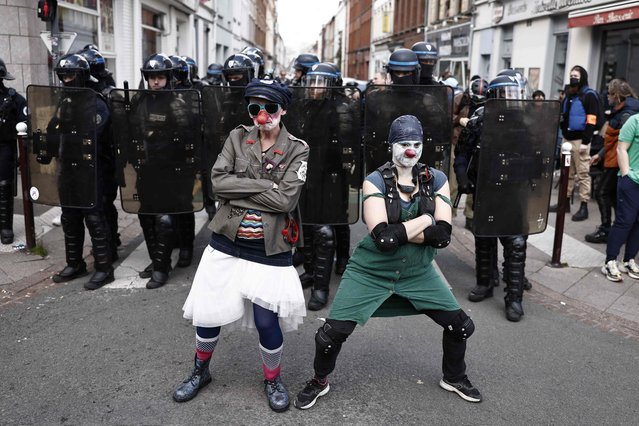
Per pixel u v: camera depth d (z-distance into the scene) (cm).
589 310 497
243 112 512
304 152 323
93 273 544
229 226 314
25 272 553
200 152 521
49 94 491
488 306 503
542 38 1512
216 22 2895
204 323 319
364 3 5419
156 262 531
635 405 350
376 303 321
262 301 316
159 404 339
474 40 2041
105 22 1349
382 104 487
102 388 355
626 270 584
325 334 323
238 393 353
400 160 307
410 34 3319
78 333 431
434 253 327
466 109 696
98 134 501
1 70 604
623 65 1167
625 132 549
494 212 465
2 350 402
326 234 486
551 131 468
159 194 520
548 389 366
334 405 342
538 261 621
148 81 518
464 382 352
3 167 619
